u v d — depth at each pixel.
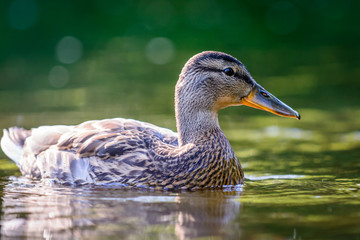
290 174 11.41
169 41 29.38
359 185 10.37
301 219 8.18
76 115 17.02
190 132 10.84
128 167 10.44
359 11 30.80
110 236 7.55
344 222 8.01
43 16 29.22
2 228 7.89
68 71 24.81
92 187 10.34
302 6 30.81
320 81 22.14
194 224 8.02
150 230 7.77
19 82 22.83
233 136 15.07
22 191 10.12
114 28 30.12
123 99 19.52
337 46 29.28
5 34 28.14
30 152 11.70
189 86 10.88
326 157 12.77
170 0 30.89
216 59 10.92
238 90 11.07
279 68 24.69
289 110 11.11
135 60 26.80
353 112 17.55
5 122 16.16
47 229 7.85
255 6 30.66
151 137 10.98
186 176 10.29
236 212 8.62
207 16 30.25
